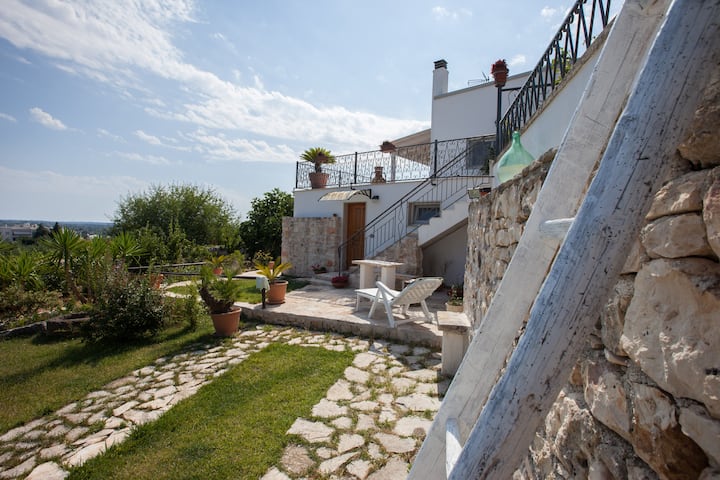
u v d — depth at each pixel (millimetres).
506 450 520
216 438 2422
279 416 2664
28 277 6562
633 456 672
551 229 826
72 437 2533
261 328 5176
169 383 3355
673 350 555
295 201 10789
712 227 501
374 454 2225
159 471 2133
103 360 3955
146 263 10320
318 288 7953
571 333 502
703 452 504
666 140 458
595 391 811
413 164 8945
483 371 981
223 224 16328
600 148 835
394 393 3008
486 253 2713
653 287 617
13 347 4438
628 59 789
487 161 8203
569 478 924
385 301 4742
